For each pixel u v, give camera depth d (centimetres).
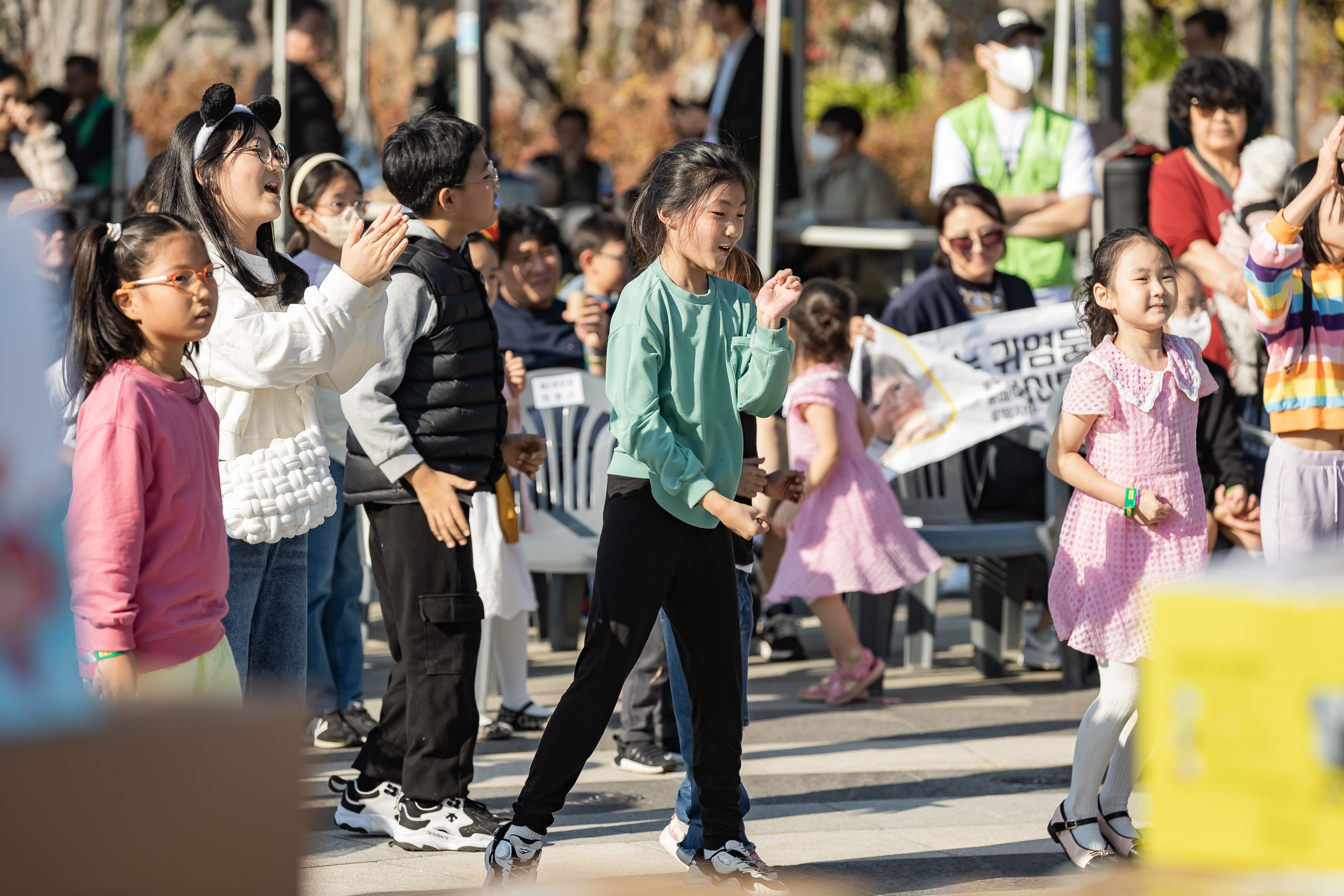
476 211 752
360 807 775
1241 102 1203
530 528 1187
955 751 990
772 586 1166
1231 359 1191
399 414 732
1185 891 214
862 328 1230
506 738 1021
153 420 545
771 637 1339
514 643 1031
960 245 1230
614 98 3853
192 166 665
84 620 523
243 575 670
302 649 704
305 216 1015
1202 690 220
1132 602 726
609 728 1093
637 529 661
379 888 674
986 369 1223
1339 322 824
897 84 3778
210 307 565
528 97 3912
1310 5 3500
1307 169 838
